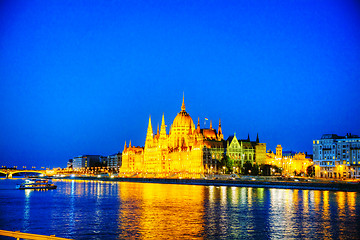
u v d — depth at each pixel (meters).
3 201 191.12
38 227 116.12
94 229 112.56
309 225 118.25
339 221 124.75
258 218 130.75
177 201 183.12
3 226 118.19
